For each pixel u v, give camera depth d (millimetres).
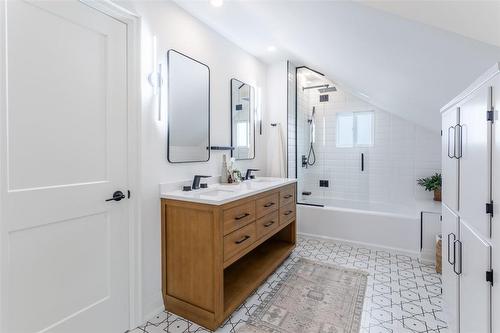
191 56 2152
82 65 1404
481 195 1003
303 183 4082
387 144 3727
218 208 1584
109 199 1539
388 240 2840
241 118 2900
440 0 1062
